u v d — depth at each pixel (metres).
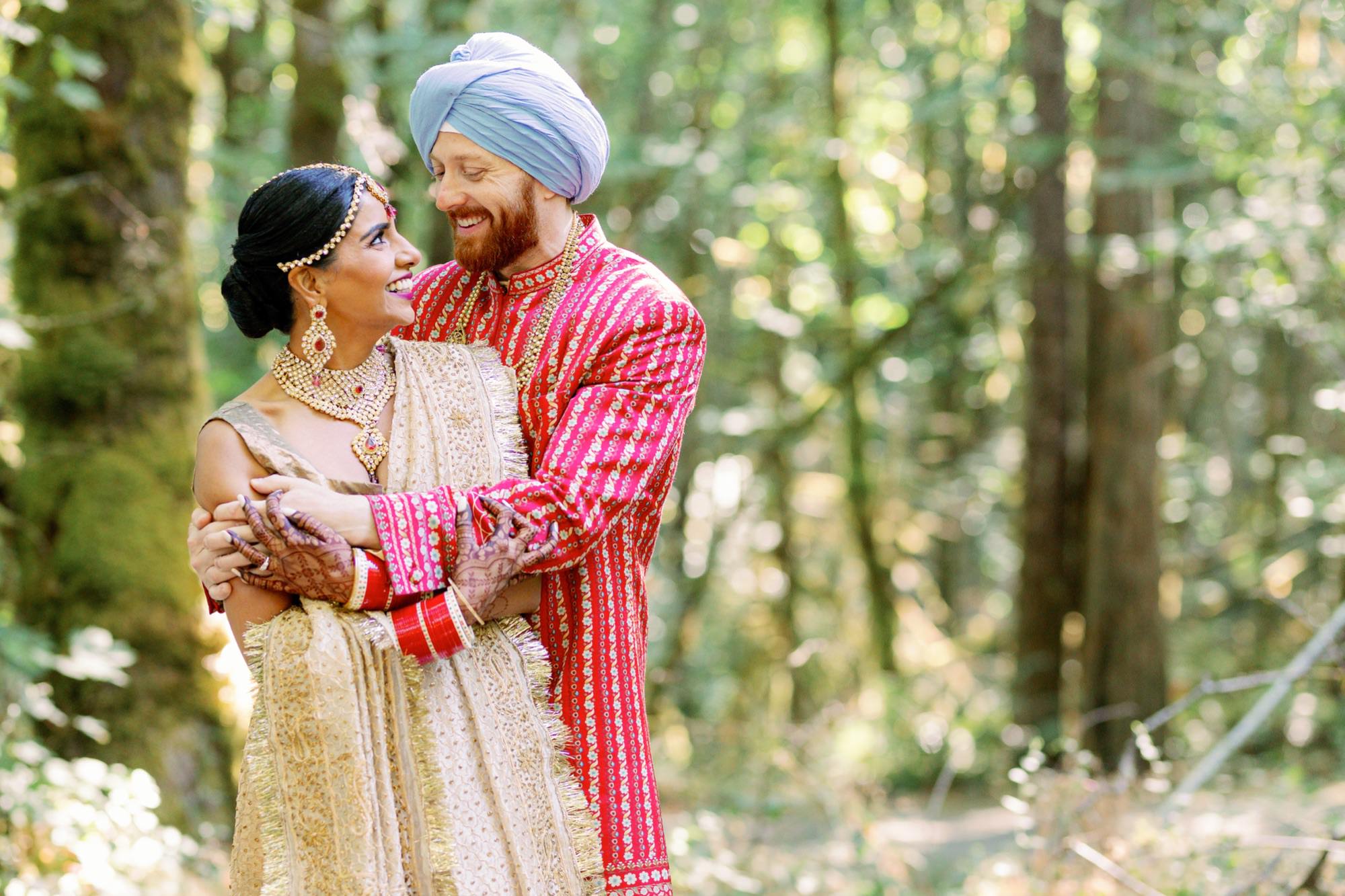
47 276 7.54
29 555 7.55
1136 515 15.45
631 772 3.31
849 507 20.03
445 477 3.16
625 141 16.38
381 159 9.34
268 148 15.02
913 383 23.03
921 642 21.22
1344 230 11.16
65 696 7.35
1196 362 21.33
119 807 6.12
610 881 3.26
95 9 7.52
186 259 7.84
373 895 2.94
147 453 7.62
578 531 3.14
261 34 14.49
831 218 19.64
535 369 3.33
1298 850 6.04
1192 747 14.88
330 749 2.96
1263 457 21.03
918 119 17.19
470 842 3.02
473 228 3.33
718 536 19.33
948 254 17.92
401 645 2.99
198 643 7.58
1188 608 20.50
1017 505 21.84
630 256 3.45
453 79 3.26
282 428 3.13
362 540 3.00
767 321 18.94
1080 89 18.42
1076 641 17.05
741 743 12.58
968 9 19.69
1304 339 11.62
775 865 7.07
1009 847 8.28
